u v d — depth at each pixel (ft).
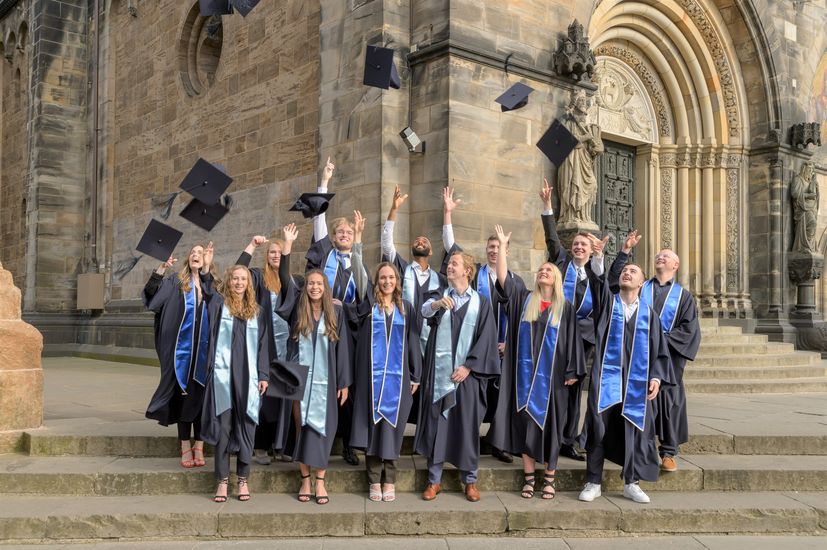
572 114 35.58
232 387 19.03
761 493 20.06
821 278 56.54
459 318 19.63
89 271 59.26
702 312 47.37
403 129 31.27
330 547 17.04
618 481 20.30
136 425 23.91
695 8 45.91
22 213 69.21
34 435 21.85
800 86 50.11
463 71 32.76
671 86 47.60
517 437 19.77
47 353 59.62
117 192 58.23
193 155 48.26
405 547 17.08
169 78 51.29
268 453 21.97
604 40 44.04
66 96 63.10
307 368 18.66
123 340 54.85
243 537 17.71
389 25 33.71
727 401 30.66
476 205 32.81
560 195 35.76
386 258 22.82
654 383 19.30
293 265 38.73
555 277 20.13
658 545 17.37
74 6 63.57
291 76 39.96
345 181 35.06
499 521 18.06
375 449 18.89
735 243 48.16
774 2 48.62
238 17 44.27
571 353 19.72
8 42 72.69
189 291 21.31
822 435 22.58
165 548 16.99
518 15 34.99
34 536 17.54
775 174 47.73
